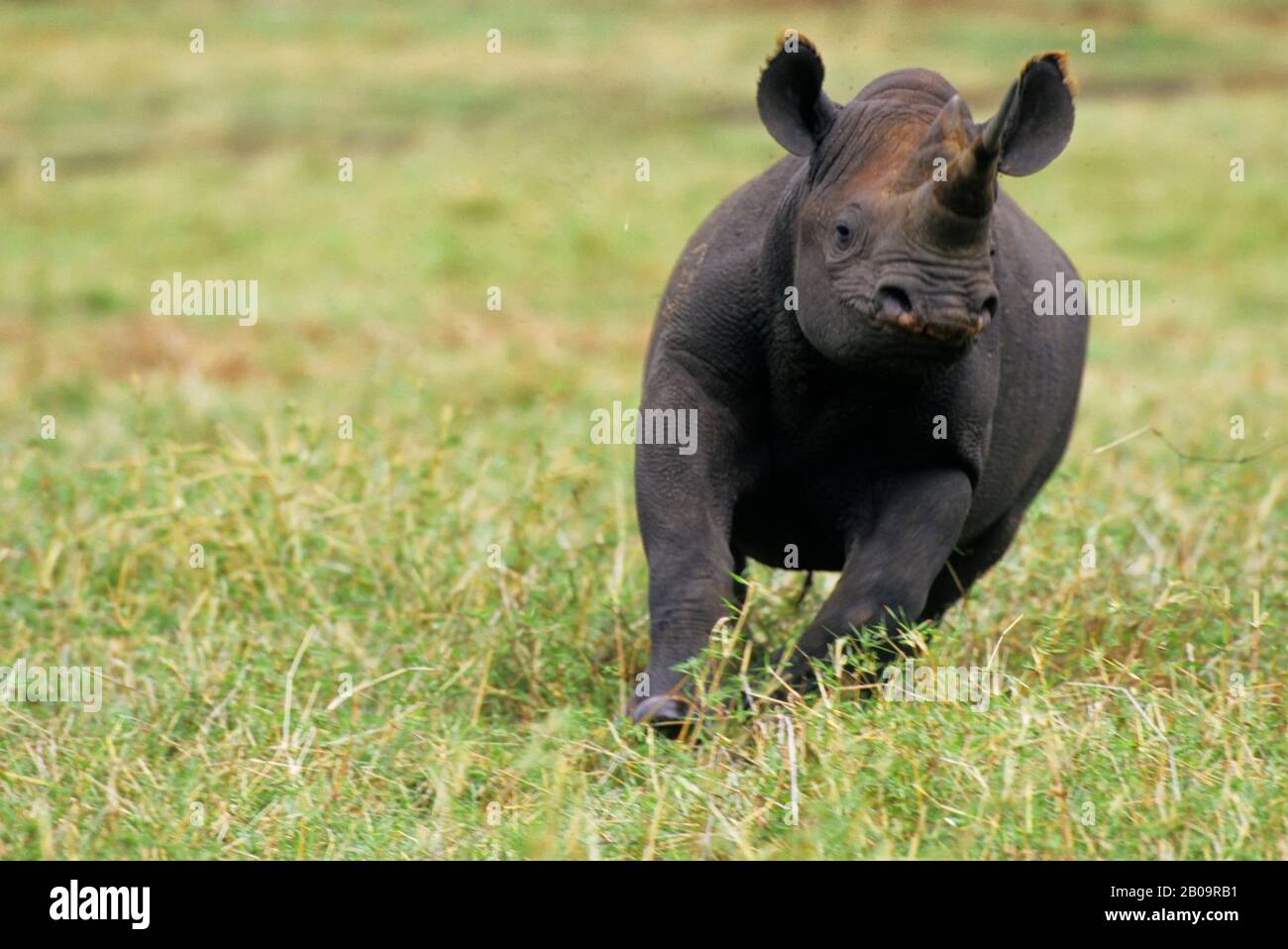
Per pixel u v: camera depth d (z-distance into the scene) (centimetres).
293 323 4809
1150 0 10025
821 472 2014
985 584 2452
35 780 1833
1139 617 2225
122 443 3509
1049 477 2477
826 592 2503
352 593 2470
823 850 1586
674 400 1980
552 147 6956
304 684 2139
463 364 4247
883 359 1738
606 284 5484
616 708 2098
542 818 1692
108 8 9462
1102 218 6209
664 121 7469
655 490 1969
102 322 4909
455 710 2128
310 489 2703
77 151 7156
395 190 6297
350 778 1858
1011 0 9925
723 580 1947
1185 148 7012
